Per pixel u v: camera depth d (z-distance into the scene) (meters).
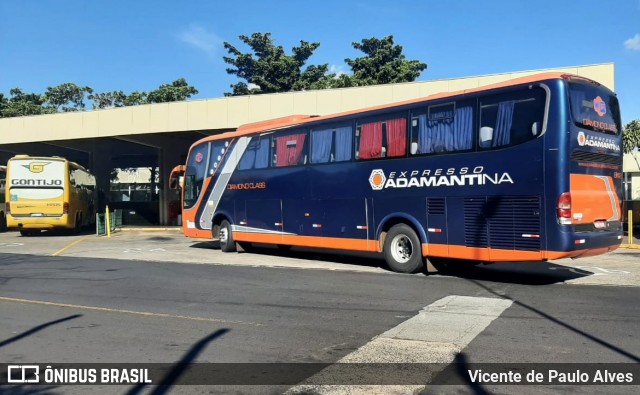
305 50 50.00
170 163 34.41
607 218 10.06
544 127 9.39
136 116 27.28
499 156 10.02
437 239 11.02
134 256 16.22
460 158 10.66
